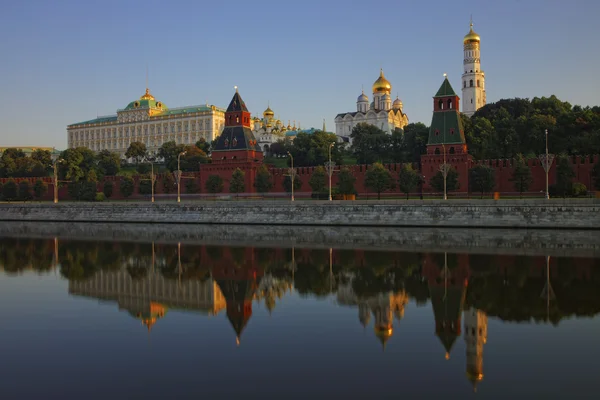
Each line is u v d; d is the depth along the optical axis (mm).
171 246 66875
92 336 28188
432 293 37906
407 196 108062
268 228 88875
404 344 26391
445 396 20156
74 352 25547
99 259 56688
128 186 138500
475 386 21000
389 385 21219
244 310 33625
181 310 33875
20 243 72500
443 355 24672
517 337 27125
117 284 42844
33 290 40531
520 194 102312
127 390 20891
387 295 37594
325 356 24688
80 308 34531
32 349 26031
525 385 21062
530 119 136375
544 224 77562
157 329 29484
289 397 20125
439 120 111875
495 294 37062
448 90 111625
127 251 62656
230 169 126250
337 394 20375
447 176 104875
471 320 30578
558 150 129500
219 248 64062
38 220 116000
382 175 108125
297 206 93250
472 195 106312
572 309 32562
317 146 163500
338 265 50656
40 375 22531
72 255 60000
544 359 23875
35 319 31766
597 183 95250
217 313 32969
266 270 48781
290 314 32594
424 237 71438
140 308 34344
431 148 111562
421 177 109812
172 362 24047
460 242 65438
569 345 25719
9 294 39062
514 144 136875
